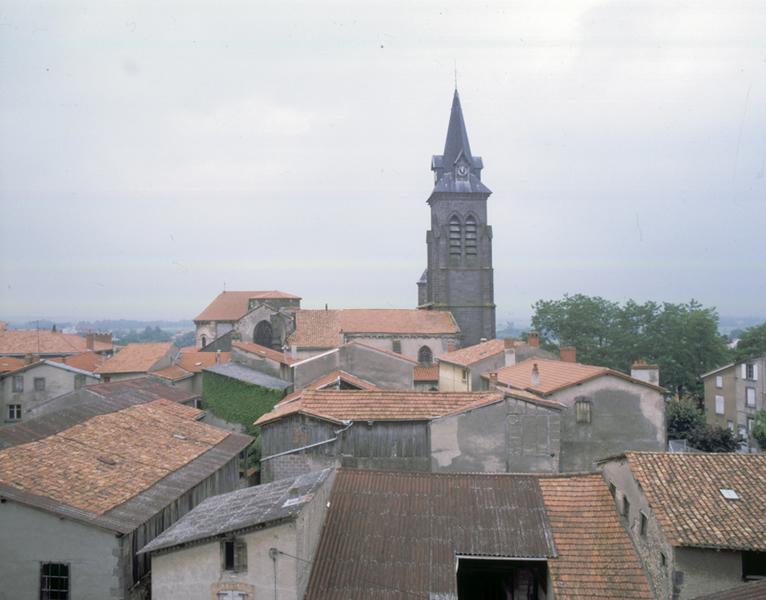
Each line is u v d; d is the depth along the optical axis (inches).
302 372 1987.0
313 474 920.3
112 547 794.2
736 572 691.4
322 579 751.1
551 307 3582.7
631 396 1371.8
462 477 966.4
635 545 815.1
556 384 1408.7
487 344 2381.9
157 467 1047.0
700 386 3129.9
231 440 1330.0
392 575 761.6
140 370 2439.7
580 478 958.4
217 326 3690.9
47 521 796.0
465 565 921.5
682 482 791.1
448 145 3371.1
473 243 3314.5
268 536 701.3
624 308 3506.4
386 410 1204.5
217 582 705.6
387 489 932.0
